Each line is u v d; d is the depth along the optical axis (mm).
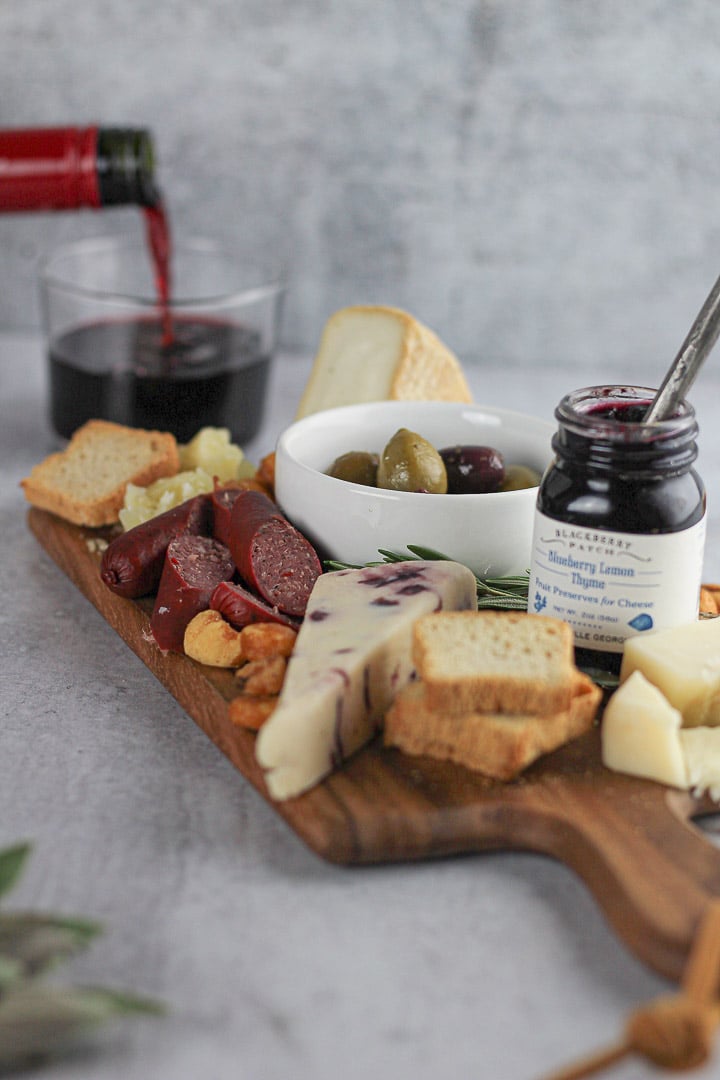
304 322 1861
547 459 1081
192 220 1781
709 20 1624
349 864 746
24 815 792
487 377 1804
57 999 564
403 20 1646
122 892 716
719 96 1670
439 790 768
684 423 817
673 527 827
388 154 1731
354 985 642
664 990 647
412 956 667
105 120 1724
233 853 760
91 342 1375
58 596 1132
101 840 768
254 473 1248
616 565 836
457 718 784
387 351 1217
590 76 1666
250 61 1682
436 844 750
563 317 1836
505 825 754
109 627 1076
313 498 990
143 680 985
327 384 1236
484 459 1022
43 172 1358
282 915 699
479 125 1706
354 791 764
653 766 783
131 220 1819
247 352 1425
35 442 1521
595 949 680
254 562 943
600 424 812
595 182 1736
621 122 1693
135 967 650
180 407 1361
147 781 839
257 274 1591
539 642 804
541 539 866
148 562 996
